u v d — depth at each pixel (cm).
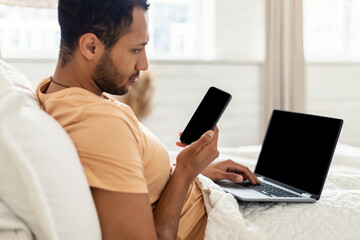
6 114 77
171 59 357
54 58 327
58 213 81
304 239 115
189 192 123
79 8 100
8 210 86
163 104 360
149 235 92
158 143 115
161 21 374
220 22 376
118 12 100
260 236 109
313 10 416
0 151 77
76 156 90
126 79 107
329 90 417
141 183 95
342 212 121
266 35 372
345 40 429
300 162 143
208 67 368
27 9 332
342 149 207
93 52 102
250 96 383
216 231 112
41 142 80
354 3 428
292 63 379
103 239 92
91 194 92
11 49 333
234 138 383
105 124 95
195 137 128
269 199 123
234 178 142
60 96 104
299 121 151
